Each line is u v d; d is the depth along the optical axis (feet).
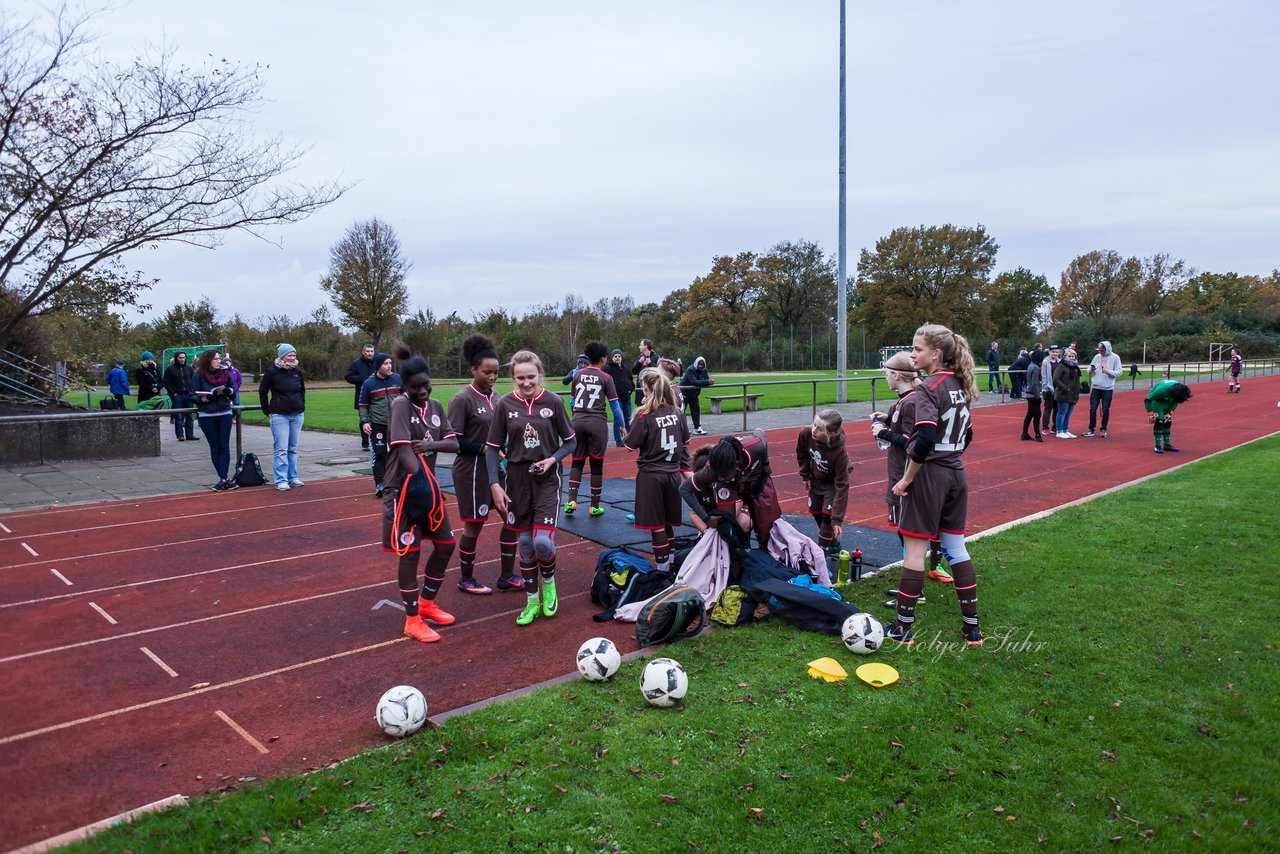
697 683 13.07
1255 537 21.45
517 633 16.30
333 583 19.80
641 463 18.67
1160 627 15.24
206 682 13.88
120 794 10.32
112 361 85.97
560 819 9.27
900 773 10.31
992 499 29.37
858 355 191.31
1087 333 195.00
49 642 15.76
